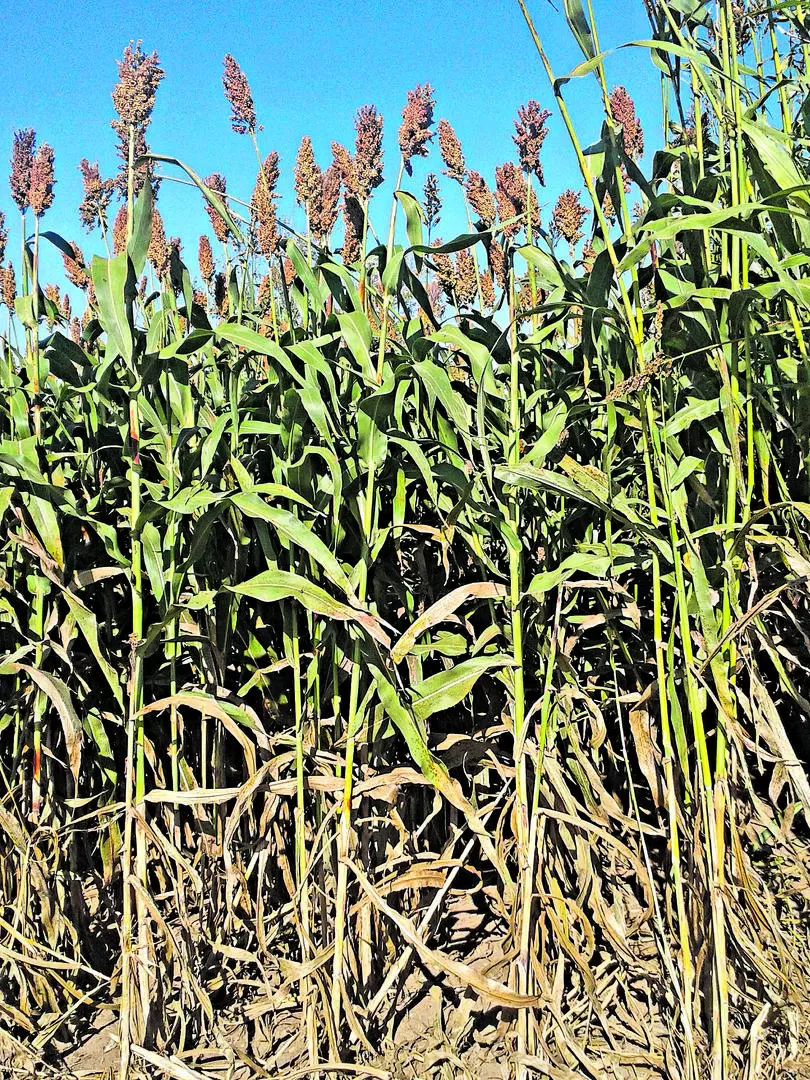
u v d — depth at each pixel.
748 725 2.97
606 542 2.39
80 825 3.15
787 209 1.90
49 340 2.61
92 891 3.21
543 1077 2.30
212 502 2.24
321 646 2.71
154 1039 2.41
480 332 2.80
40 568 2.72
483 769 2.84
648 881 2.39
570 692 2.38
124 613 3.15
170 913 2.96
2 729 2.80
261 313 3.74
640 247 2.01
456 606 2.29
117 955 2.84
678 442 2.52
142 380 2.44
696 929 2.25
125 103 2.44
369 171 2.54
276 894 3.06
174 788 2.68
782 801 3.26
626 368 2.54
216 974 2.78
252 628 3.01
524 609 2.40
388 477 2.52
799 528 2.35
